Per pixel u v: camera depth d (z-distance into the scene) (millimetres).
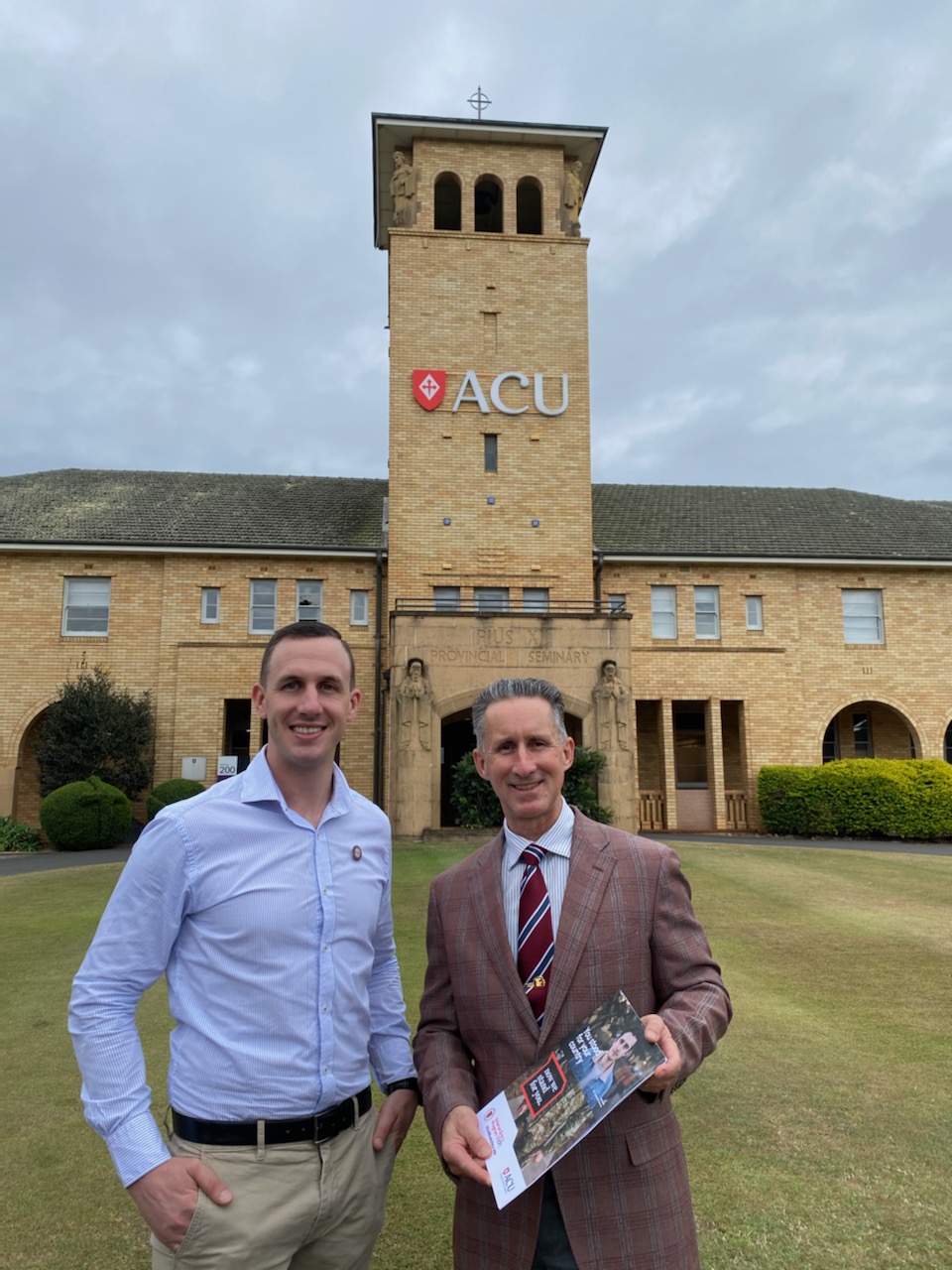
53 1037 6168
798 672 24938
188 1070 2381
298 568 24000
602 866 2557
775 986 7312
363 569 24188
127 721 21766
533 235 23938
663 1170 2371
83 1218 3895
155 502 26250
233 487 27906
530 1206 2324
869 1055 5695
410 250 23500
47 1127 4777
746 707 24609
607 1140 2328
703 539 26000
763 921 9906
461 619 19875
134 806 22344
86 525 24391
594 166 25250
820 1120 4734
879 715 26547
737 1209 3857
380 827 2787
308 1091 2387
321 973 2453
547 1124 2164
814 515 28281
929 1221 3758
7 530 23719
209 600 23812
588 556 22906
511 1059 2459
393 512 22594
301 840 2520
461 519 22703
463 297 23484
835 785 21656
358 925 2582
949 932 9375
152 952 2406
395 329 23266
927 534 27156
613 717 19672
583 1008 2414
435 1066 2525
